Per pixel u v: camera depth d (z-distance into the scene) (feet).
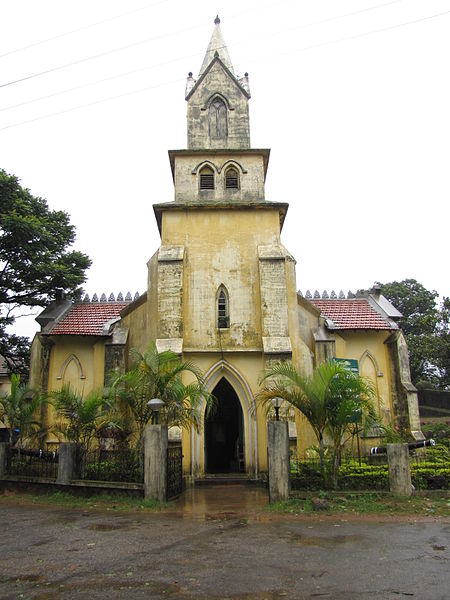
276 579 23.41
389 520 36.50
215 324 67.56
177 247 70.13
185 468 61.46
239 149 77.00
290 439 59.93
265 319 66.18
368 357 82.53
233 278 69.67
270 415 60.95
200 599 20.97
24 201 93.61
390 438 51.85
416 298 174.29
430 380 149.18
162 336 65.00
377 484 44.78
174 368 52.70
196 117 80.38
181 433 60.03
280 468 43.14
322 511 39.40
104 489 47.29
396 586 22.17
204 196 75.87
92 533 33.83
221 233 71.67
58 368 80.33
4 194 89.40
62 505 45.11
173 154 77.36
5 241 87.40
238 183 76.84
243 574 24.22
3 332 94.84
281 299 67.00
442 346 127.75
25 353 98.22
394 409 79.46
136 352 55.57
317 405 44.39
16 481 52.44
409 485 43.27
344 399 44.04
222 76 82.64
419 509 39.55
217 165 77.36
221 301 69.51
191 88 81.97
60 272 90.89
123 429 52.75
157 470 45.32
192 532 33.65
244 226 72.02
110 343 73.97
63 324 83.30
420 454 67.46
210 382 65.98
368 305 90.22
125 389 51.31
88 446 53.78
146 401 50.14
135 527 35.55
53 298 95.09
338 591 21.67
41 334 79.92
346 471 46.62
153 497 44.75
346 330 80.43
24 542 31.58
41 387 78.28
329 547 29.04
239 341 66.90
